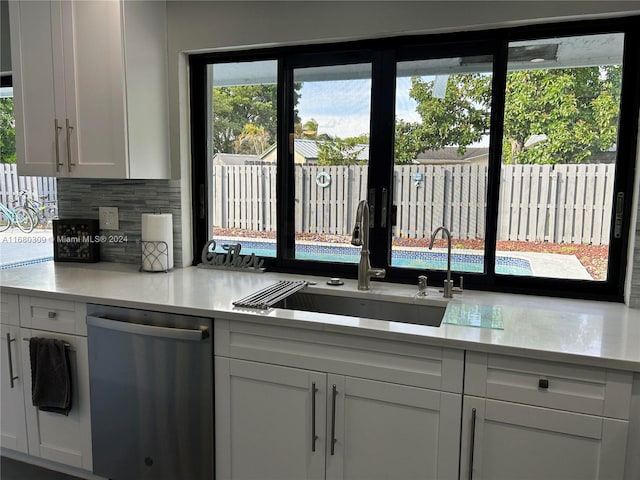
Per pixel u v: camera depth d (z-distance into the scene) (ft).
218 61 7.89
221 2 7.42
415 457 5.21
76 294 6.50
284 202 7.86
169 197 8.18
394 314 6.61
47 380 6.70
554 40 6.31
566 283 6.57
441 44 6.71
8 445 7.30
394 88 7.00
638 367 4.31
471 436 4.95
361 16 6.73
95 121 7.23
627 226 6.23
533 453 4.78
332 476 5.59
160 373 6.17
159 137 7.78
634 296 6.08
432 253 7.16
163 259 7.89
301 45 7.33
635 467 4.51
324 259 7.78
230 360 5.85
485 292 6.81
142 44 7.29
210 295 6.47
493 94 6.56
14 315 6.95
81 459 6.84
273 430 5.78
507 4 6.09
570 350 4.56
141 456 6.46
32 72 7.47
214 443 6.09
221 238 8.41
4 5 8.52
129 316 6.27
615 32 6.06
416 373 5.08
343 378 5.37
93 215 8.78
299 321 5.42
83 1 7.03
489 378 4.83
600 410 4.52
